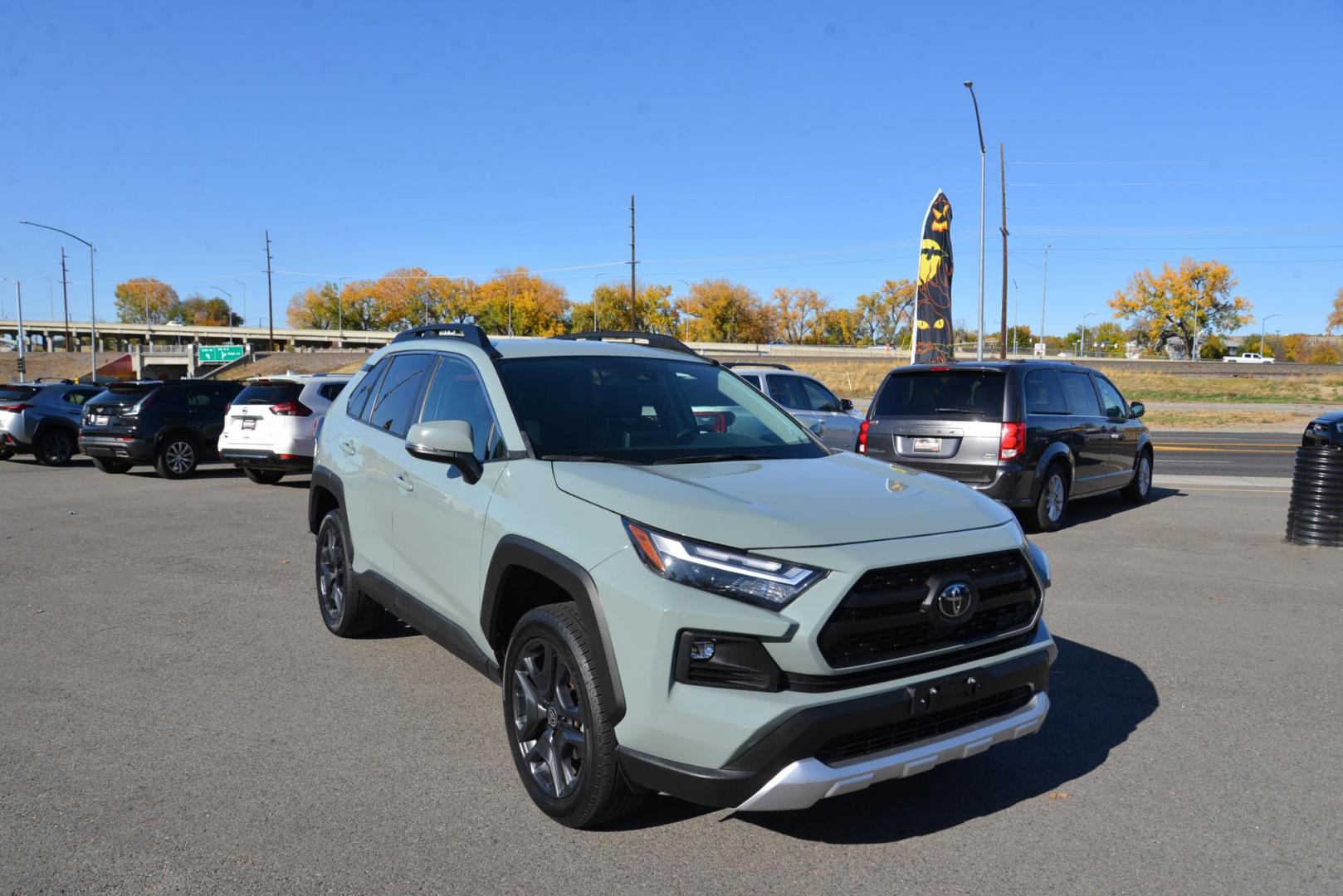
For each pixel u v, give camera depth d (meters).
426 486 4.26
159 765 3.83
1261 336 137.50
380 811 3.45
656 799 3.60
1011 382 9.20
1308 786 3.74
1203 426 32.56
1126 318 102.06
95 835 3.24
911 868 3.10
